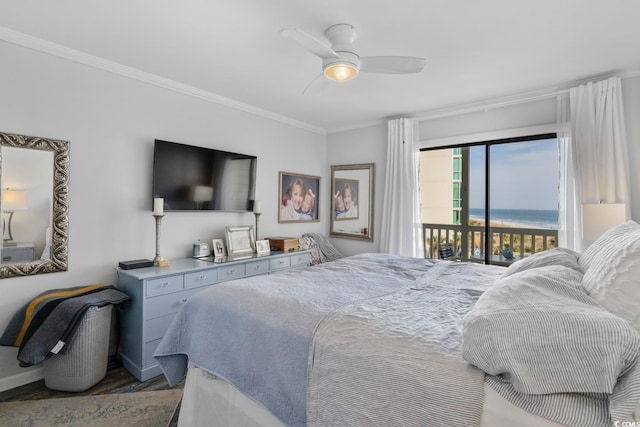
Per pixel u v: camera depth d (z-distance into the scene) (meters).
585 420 0.77
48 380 2.20
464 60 2.53
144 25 2.09
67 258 2.46
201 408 1.64
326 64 2.05
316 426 1.14
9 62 2.20
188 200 3.14
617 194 2.65
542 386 0.82
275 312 1.45
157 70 2.81
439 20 1.99
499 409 0.86
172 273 2.54
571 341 0.84
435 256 4.00
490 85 3.04
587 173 2.79
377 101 3.55
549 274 1.27
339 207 4.76
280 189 4.26
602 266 1.18
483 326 0.96
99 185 2.63
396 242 4.01
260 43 2.31
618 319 0.85
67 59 2.45
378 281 2.03
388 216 4.11
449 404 0.90
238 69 2.77
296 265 3.86
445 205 3.91
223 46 2.36
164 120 3.05
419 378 0.97
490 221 3.59
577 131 2.85
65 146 2.44
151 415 1.94
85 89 2.54
